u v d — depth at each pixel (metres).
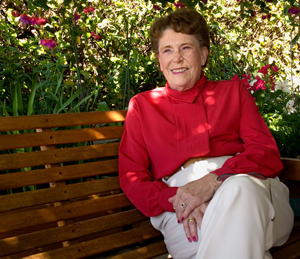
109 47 3.94
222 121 1.87
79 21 3.23
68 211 1.65
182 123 1.84
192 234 1.51
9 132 2.06
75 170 1.72
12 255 1.64
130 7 4.27
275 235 1.54
